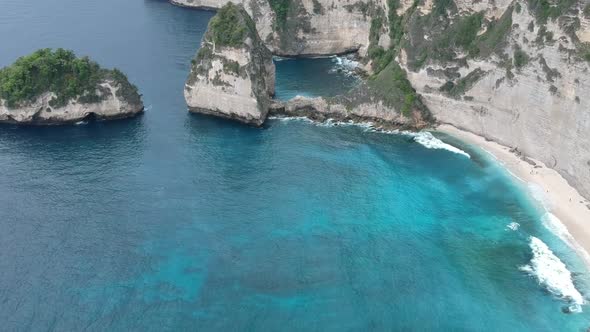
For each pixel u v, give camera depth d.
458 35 109.19
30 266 75.75
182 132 111.50
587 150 85.19
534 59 94.81
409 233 83.31
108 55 148.12
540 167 94.50
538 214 85.75
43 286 72.44
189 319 68.06
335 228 84.12
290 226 84.38
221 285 73.25
